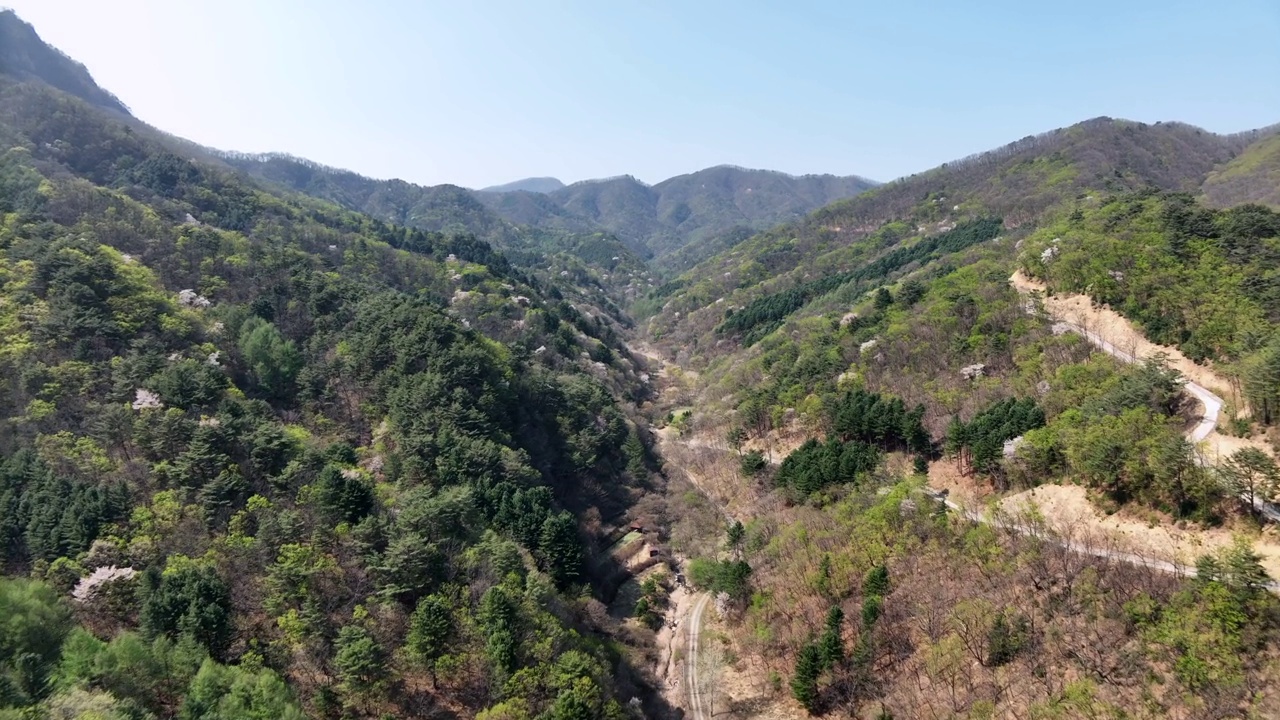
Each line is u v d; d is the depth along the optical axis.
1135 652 51.47
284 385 103.56
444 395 101.06
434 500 76.06
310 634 60.31
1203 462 59.16
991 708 54.53
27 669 45.97
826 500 89.00
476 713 60.75
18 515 63.44
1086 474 66.12
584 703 59.69
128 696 48.25
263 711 50.19
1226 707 44.53
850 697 64.88
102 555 60.38
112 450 75.44
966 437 81.62
